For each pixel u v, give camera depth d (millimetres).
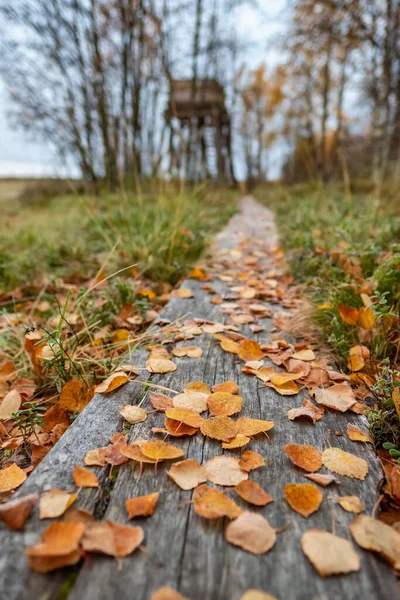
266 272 1240
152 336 732
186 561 285
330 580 274
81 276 1268
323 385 555
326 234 1373
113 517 323
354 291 784
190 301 939
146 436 437
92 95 3787
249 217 2764
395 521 363
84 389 581
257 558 289
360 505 342
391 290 751
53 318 884
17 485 410
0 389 639
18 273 1295
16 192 3768
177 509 333
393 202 2156
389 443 417
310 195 3211
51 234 1710
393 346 649
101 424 456
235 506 331
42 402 623
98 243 1598
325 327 746
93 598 255
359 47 4152
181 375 587
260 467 393
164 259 1278
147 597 257
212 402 496
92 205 2031
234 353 660
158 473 376
